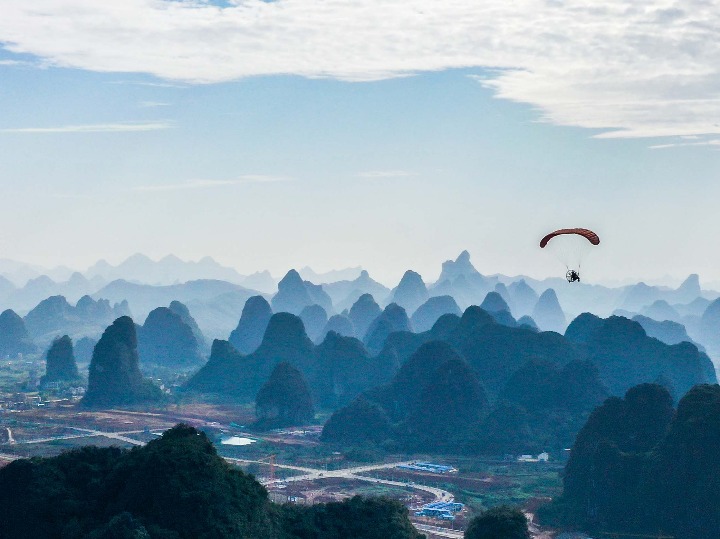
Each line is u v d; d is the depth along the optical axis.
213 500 182.75
